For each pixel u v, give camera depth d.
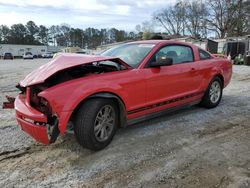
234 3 59.81
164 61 4.29
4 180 3.06
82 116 3.50
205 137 4.25
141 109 4.22
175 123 4.88
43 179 3.08
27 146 3.90
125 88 3.91
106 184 2.99
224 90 8.10
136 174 3.18
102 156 3.61
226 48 28.23
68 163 3.43
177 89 4.84
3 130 4.53
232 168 3.29
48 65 3.86
